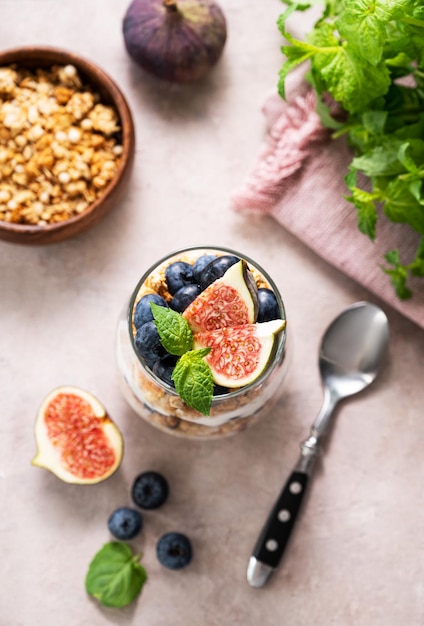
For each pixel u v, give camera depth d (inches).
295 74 20.2
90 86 20.1
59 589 19.6
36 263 20.4
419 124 18.2
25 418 20.0
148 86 20.8
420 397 20.1
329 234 19.8
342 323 19.8
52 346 20.2
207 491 19.9
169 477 19.9
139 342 16.0
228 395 15.9
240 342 15.8
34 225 19.4
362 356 19.8
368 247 19.7
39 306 20.3
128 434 20.0
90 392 20.1
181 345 15.6
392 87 18.5
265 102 20.2
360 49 16.7
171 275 16.4
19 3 20.9
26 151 19.9
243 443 20.0
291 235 20.5
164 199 20.5
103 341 20.2
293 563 19.7
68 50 19.9
